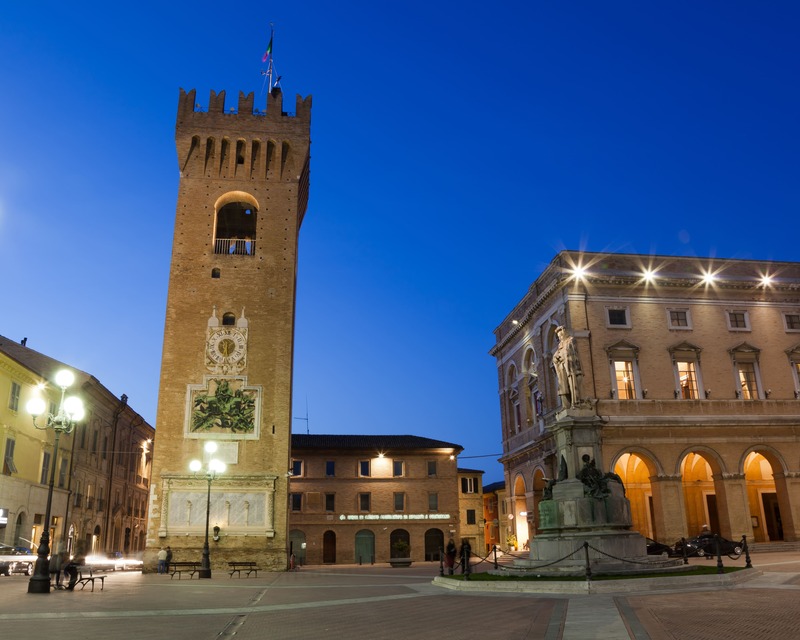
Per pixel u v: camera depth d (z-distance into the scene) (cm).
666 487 5484
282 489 5162
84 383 6256
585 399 3359
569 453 3256
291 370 5684
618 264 6075
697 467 6350
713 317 6066
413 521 8694
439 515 8775
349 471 8794
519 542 7056
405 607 2222
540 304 6481
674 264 6141
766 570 3238
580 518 3017
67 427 2803
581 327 5809
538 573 2961
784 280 6272
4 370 4962
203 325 5472
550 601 2222
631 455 6353
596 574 2734
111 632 1617
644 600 2133
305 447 8731
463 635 1564
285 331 5538
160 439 5178
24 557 4212
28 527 5272
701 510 6212
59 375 2814
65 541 5994
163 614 2023
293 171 5997
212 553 4959
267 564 4972
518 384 7338
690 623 1597
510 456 7256
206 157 5919
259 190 5900
